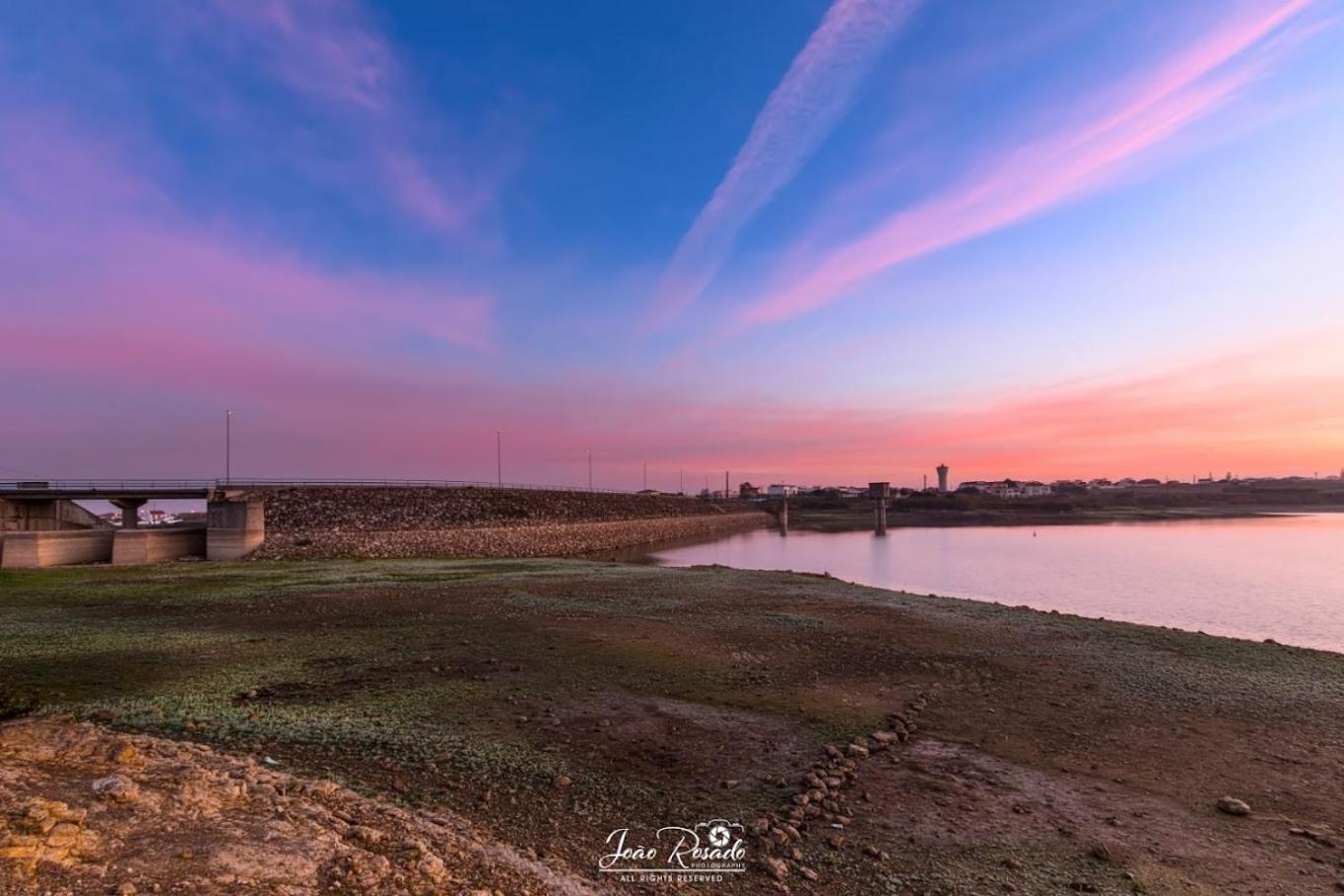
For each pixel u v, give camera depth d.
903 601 30.67
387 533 61.06
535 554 73.62
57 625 24.56
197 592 33.56
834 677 17.27
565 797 9.82
